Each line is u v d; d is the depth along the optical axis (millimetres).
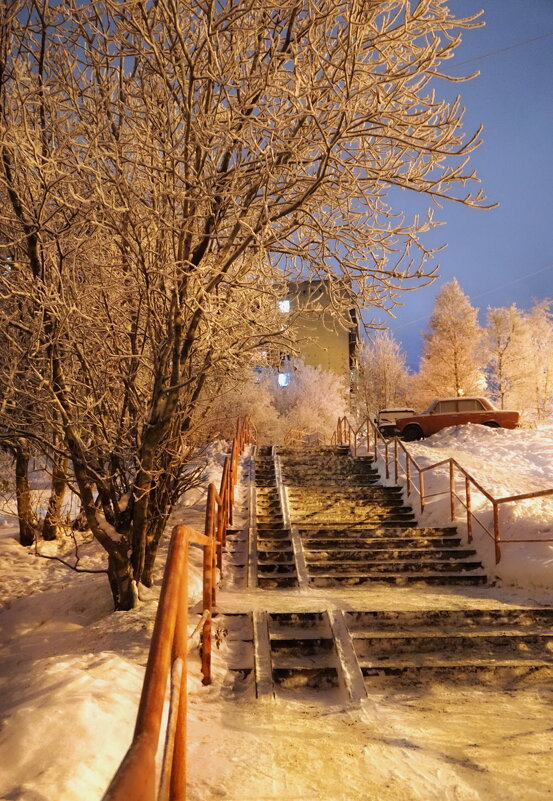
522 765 3514
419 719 4297
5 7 5344
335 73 4828
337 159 4730
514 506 9312
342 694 4840
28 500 11352
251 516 10500
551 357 39594
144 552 6973
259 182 5273
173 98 5316
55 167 4699
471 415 20172
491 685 5090
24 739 3188
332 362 39250
